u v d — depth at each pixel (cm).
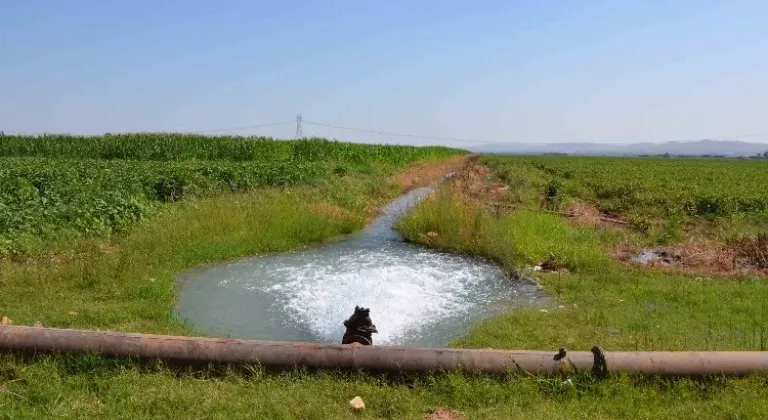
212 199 1495
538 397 506
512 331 724
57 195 1334
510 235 1237
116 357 533
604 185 2823
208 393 488
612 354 545
